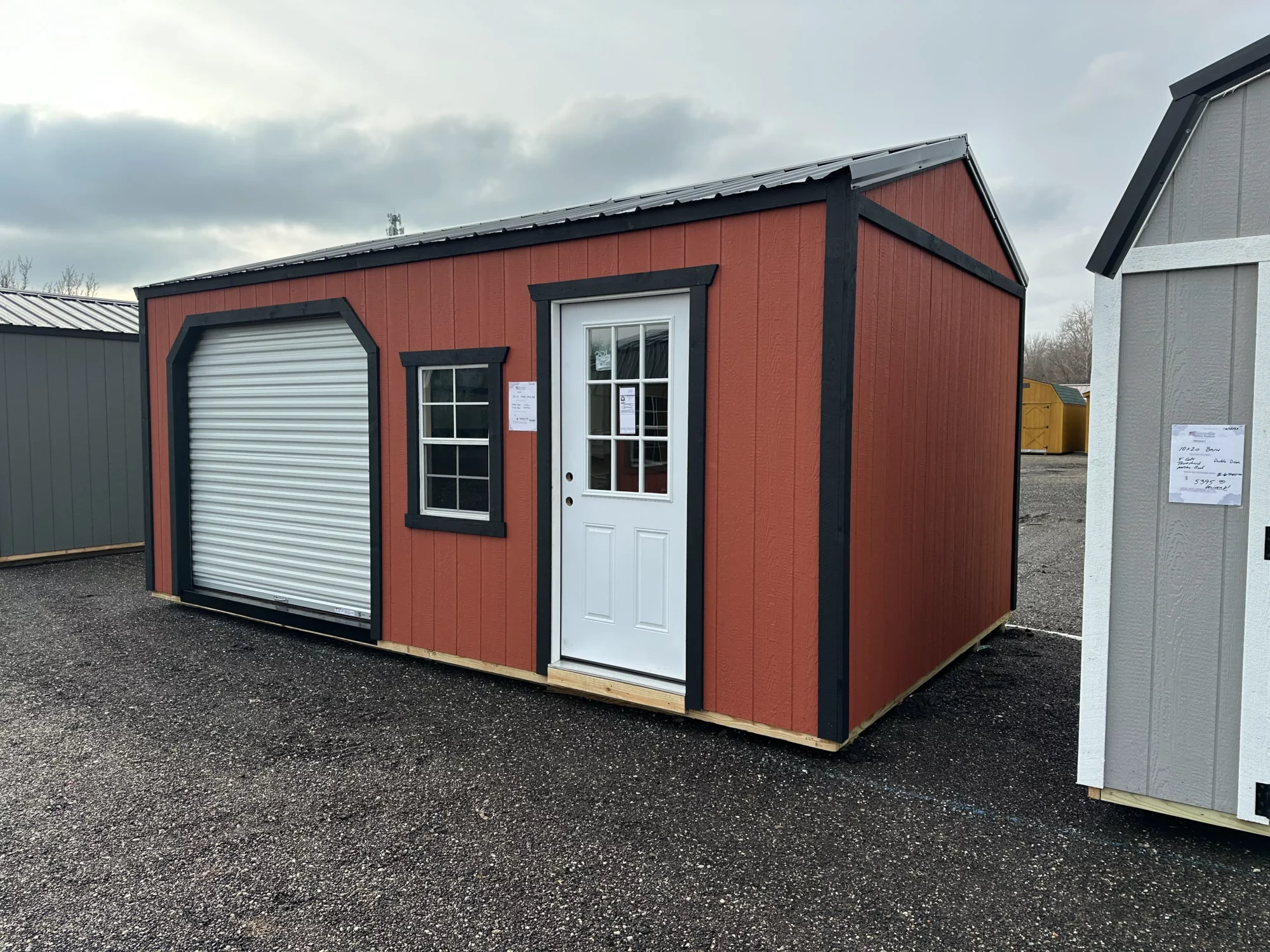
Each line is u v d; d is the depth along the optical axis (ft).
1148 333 9.24
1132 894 8.38
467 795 10.81
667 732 13.08
